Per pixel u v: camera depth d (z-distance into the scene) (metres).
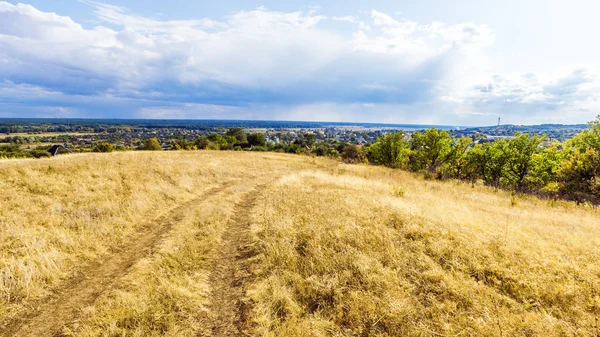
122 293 5.11
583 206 14.91
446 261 6.29
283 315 4.81
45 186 10.39
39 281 5.42
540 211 12.56
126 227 8.45
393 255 6.55
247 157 32.34
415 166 40.03
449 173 36.34
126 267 6.32
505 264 6.16
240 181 18.19
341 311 4.79
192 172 17.55
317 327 4.42
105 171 13.38
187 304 4.97
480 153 35.59
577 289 5.30
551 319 4.45
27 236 6.78
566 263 6.21
